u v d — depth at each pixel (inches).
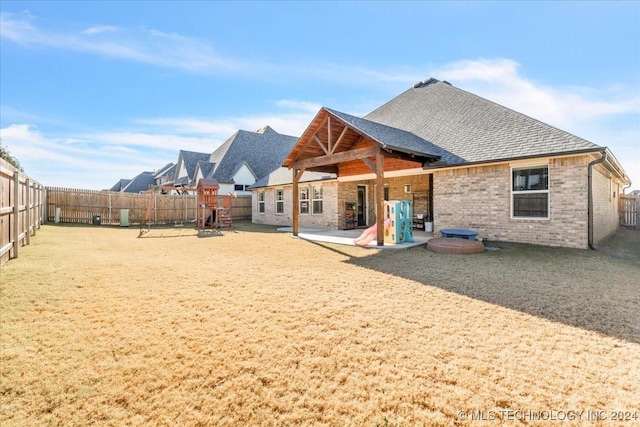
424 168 428.1
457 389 97.1
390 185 642.2
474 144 412.5
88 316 155.3
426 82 654.5
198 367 110.3
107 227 674.8
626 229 603.8
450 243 326.3
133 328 142.0
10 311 159.2
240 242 436.1
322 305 171.5
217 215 646.5
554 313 157.2
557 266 257.8
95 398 94.0
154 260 302.0
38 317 152.7
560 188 332.8
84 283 213.0
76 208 722.2
